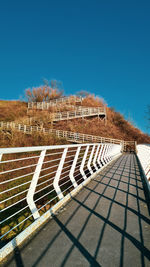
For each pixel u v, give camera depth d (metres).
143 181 5.75
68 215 3.13
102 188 4.90
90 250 2.10
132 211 3.30
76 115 32.28
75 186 4.61
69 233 2.51
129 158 14.72
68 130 28.44
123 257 1.96
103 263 1.86
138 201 3.85
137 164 10.20
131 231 2.55
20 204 7.48
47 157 14.20
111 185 5.22
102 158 9.15
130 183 5.47
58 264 1.85
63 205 3.62
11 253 2.06
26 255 2.02
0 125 27.91
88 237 2.39
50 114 32.28
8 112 39.12
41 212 5.44
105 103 43.34
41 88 48.97
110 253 2.03
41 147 2.73
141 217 3.04
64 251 2.08
